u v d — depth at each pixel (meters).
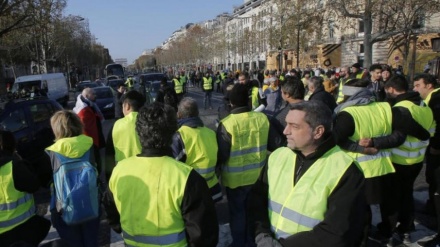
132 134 3.87
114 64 45.84
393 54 36.81
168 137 2.20
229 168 3.70
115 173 2.24
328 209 1.98
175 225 2.11
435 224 4.55
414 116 3.58
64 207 3.13
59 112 3.39
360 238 2.27
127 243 2.21
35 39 30.86
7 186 2.88
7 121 7.53
